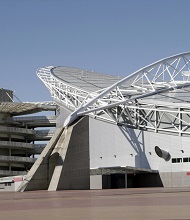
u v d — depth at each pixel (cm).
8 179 6209
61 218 1417
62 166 4894
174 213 1498
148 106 6419
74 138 5088
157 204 1941
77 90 7188
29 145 10862
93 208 1788
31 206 2034
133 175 6894
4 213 1648
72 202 2272
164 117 6397
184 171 6181
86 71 9619
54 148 5125
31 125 11750
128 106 6475
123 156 6694
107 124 6894
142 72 6412
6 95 12069
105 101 6612
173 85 6662
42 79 8250
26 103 11131
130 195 3030
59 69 9319
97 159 6912
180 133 6234
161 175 6388
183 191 3756
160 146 6388
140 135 6562
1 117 11694
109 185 7019
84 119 5278
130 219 1338
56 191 4450
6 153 10806
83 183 5153
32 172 4991
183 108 6141
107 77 8825
